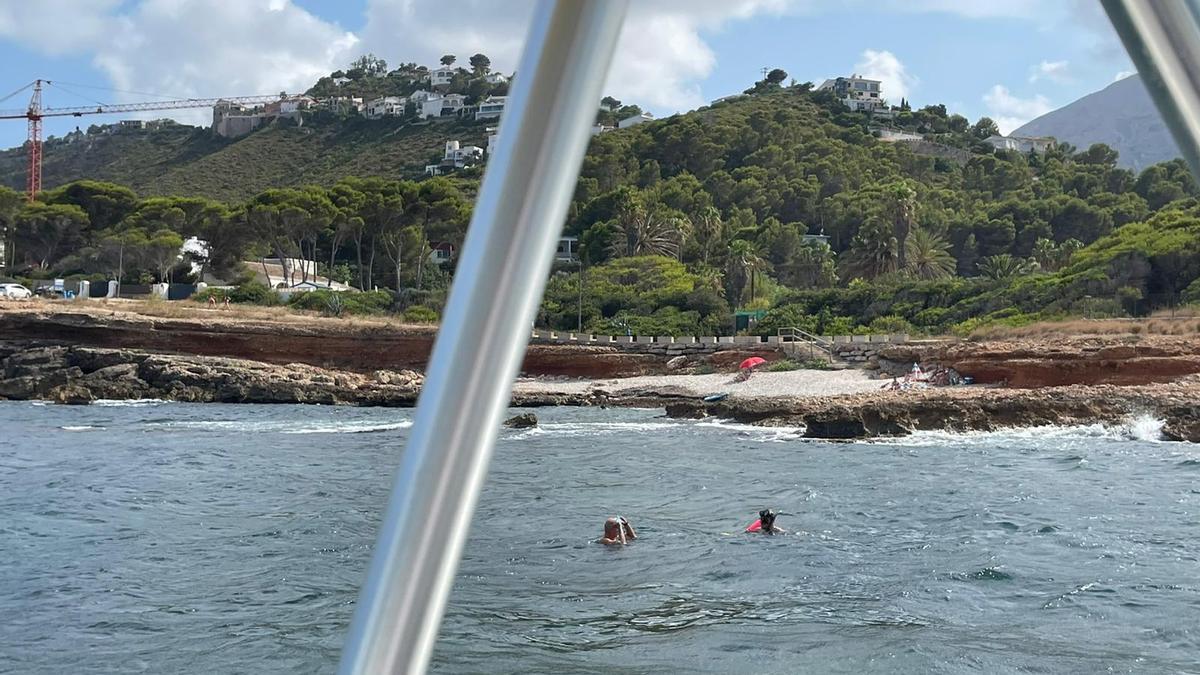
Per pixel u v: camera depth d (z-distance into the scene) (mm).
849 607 11359
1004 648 9562
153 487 23203
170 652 9734
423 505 714
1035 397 35406
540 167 704
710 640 10133
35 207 107750
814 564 13758
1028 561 13453
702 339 66125
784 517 18062
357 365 63875
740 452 30750
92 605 11609
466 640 10273
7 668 9266
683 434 38000
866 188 148125
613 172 153625
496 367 717
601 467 27125
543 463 28344
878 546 14961
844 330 72875
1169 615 10539
